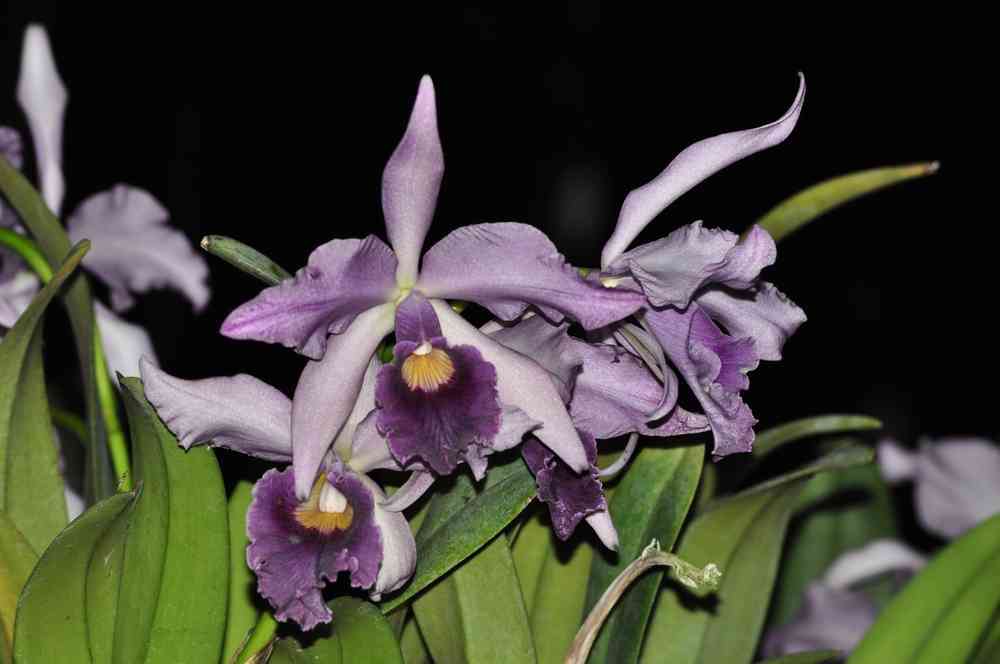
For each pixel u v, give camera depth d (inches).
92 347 29.6
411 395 26.6
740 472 32.3
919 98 104.5
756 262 26.4
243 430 26.5
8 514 28.1
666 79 113.5
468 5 113.3
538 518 29.5
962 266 91.4
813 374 67.8
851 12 106.7
